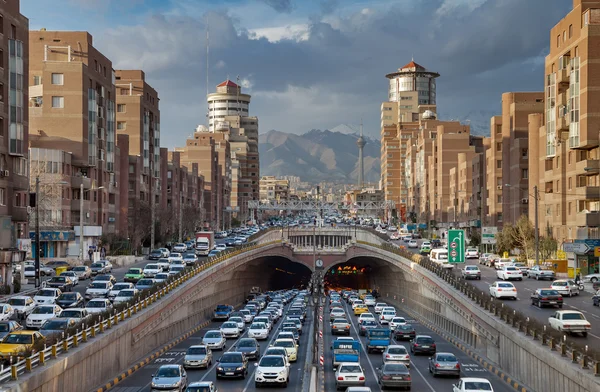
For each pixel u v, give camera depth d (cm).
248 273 14238
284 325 7431
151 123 17362
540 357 4331
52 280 7850
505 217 14462
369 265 16500
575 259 9406
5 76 8344
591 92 9456
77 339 4366
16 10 8606
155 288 6788
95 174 13050
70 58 12644
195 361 5200
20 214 8762
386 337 6297
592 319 5866
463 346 6675
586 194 9706
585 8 9825
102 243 12625
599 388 3362
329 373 5212
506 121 14500
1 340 4250
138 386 4612
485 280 9212
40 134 12338
